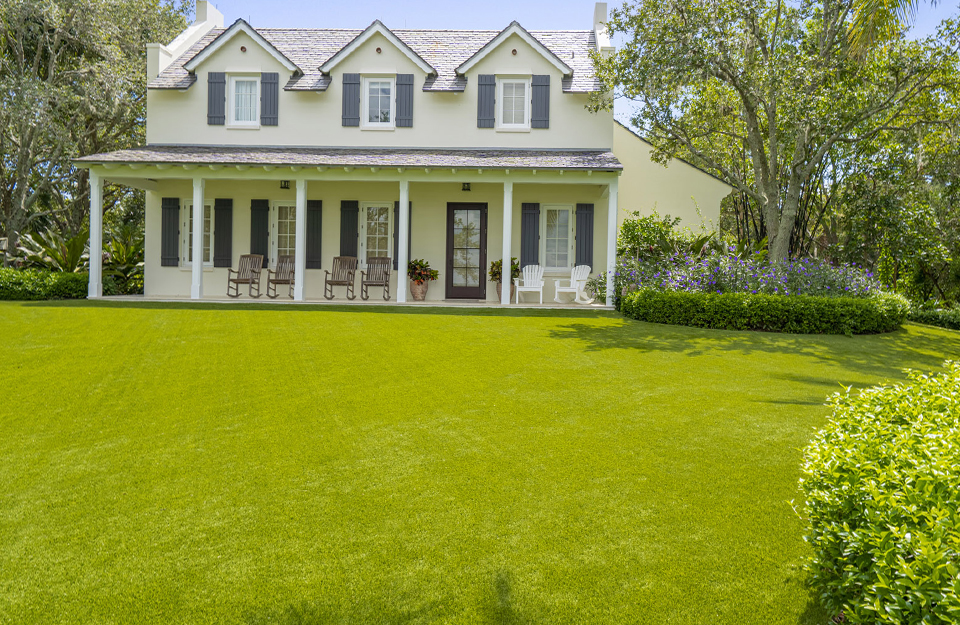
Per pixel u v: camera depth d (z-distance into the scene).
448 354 8.70
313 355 8.46
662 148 15.41
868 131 15.39
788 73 13.11
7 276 13.88
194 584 3.18
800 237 18.55
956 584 1.80
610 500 4.10
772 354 9.26
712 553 3.44
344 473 4.58
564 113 16.12
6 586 3.16
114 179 15.20
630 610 2.96
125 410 6.09
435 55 17.27
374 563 3.37
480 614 2.95
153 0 22.50
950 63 13.16
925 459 2.54
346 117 16.17
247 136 16.25
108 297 14.44
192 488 4.33
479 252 16.09
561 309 13.61
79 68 19.61
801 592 3.09
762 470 4.60
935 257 16.44
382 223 16.09
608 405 6.32
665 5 13.45
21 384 6.90
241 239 16.11
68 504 4.07
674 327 11.55
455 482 4.41
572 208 15.94
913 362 9.17
